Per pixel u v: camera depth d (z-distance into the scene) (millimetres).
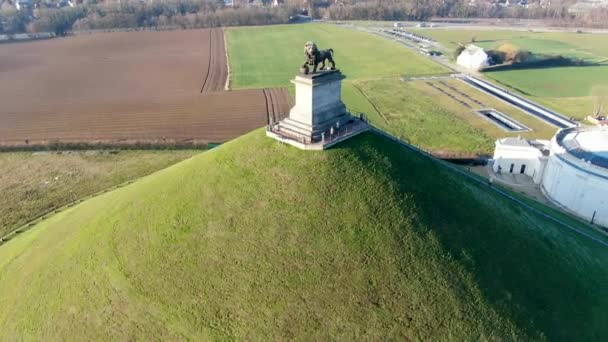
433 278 31453
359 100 105125
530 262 35344
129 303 31203
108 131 85438
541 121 90875
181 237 35375
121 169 69375
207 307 30125
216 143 79125
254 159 40750
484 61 133000
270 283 31016
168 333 29109
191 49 164875
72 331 30453
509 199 46969
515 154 64812
